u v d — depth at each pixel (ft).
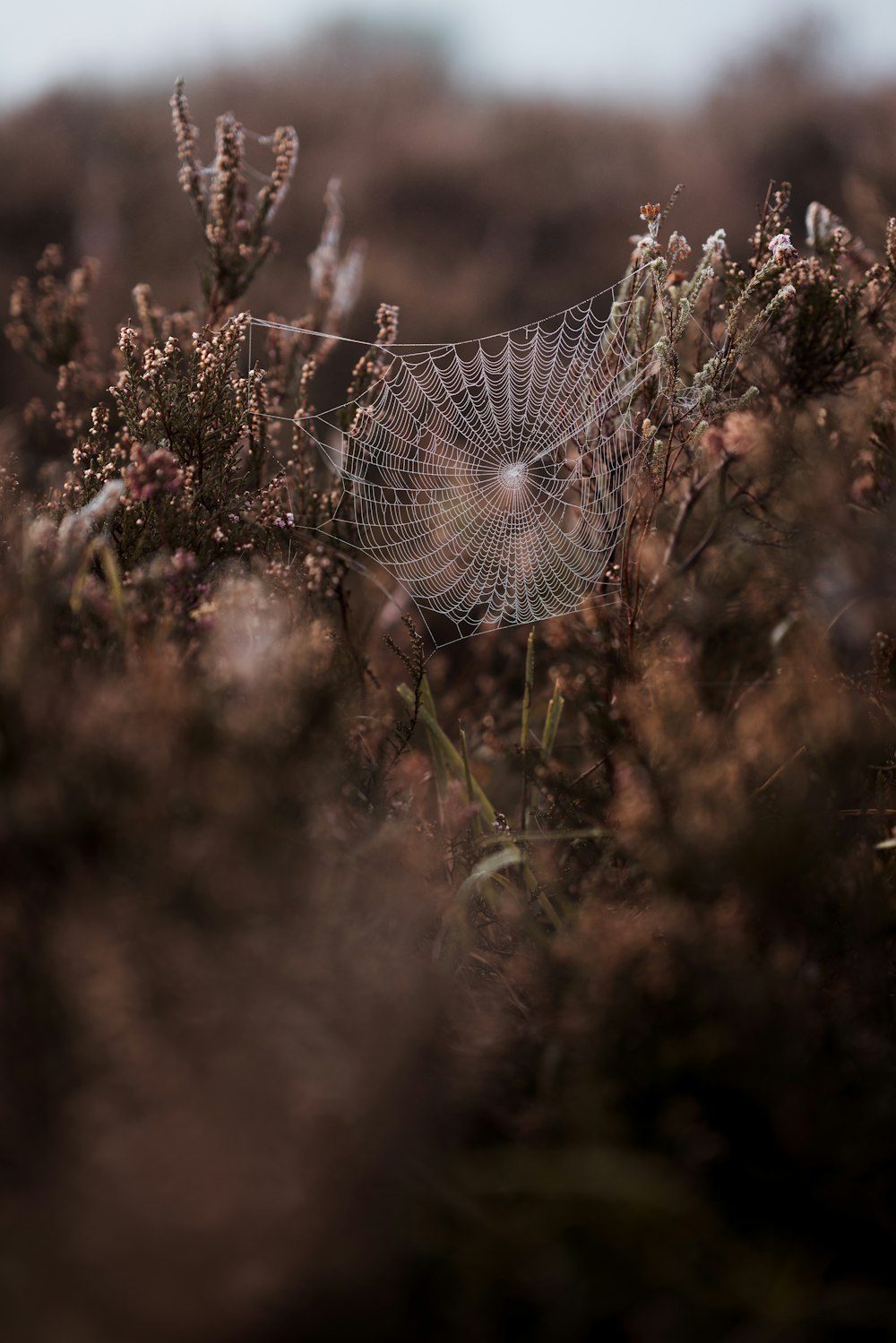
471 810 8.38
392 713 9.43
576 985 5.67
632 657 9.41
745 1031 5.09
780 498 10.25
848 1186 4.83
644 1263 4.30
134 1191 4.07
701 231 35.01
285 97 47.50
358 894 5.77
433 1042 5.27
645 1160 4.81
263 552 9.38
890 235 10.24
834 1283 4.54
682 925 5.60
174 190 35.55
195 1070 4.35
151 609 7.06
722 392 9.05
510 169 40.09
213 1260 4.04
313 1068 4.48
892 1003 6.37
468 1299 4.18
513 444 14.79
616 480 10.89
